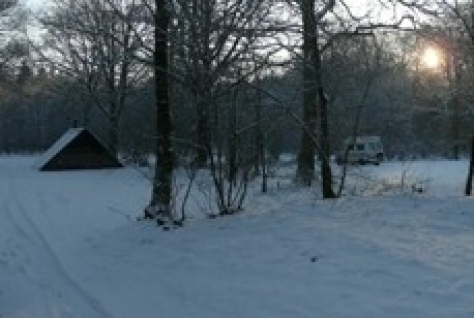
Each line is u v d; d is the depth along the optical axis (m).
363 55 19.97
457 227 12.80
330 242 11.86
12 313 10.27
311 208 15.36
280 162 24.25
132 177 42.69
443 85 31.12
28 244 16.77
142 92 44.94
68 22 42.69
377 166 47.50
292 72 17.22
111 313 9.96
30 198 28.84
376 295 9.10
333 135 20.48
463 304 8.43
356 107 20.56
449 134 36.28
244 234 13.44
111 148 56.09
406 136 40.16
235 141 16.00
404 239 11.83
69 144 53.84
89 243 16.02
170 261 12.74
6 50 64.81
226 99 15.80
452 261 10.27
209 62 15.05
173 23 15.41
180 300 10.34
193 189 24.47
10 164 67.19
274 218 14.45
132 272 12.56
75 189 33.59
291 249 11.78
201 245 13.24
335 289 9.55
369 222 13.46
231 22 14.74
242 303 9.66
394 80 28.08
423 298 8.79
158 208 16.36
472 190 26.19
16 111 102.00
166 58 16.05
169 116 16.55
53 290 11.80
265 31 14.97
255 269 11.14
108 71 54.28
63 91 66.44
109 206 24.83
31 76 66.69
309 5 15.44
